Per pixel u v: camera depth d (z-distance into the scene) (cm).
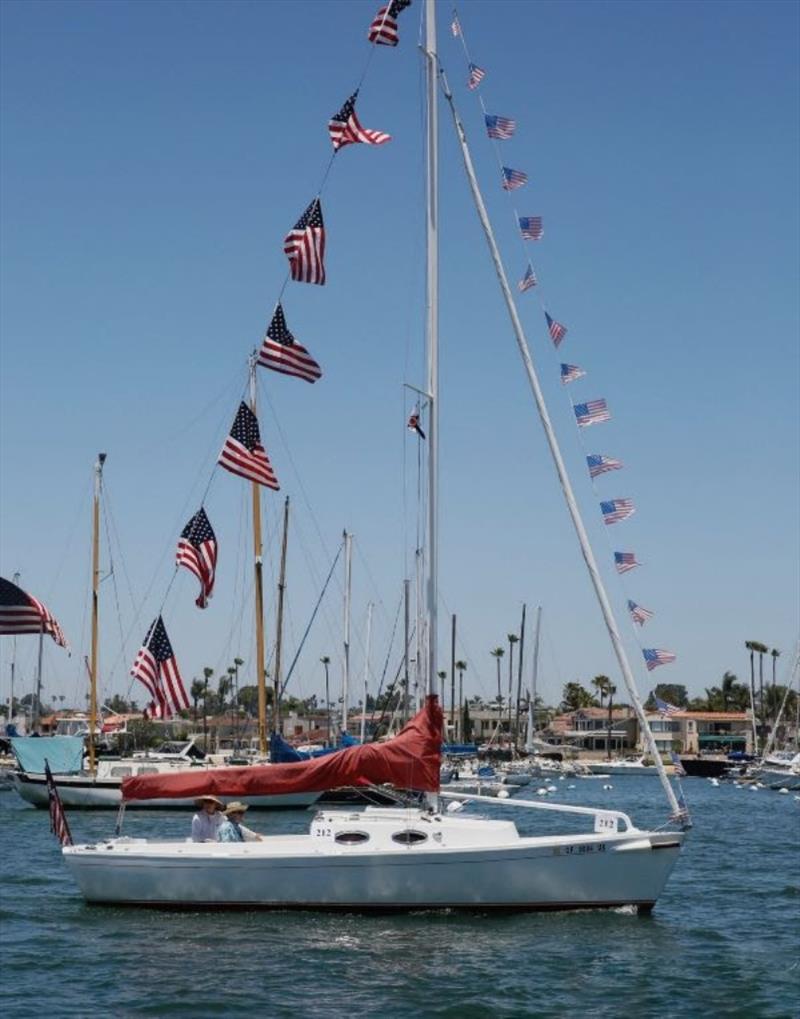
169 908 2808
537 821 6319
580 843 2758
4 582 3319
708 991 2202
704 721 18700
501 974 2289
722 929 2750
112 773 6372
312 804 5881
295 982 2222
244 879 2766
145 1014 2022
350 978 2252
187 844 2856
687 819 2861
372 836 2795
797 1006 2111
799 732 13738
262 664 6894
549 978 2269
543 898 2758
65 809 6203
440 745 2881
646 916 2817
